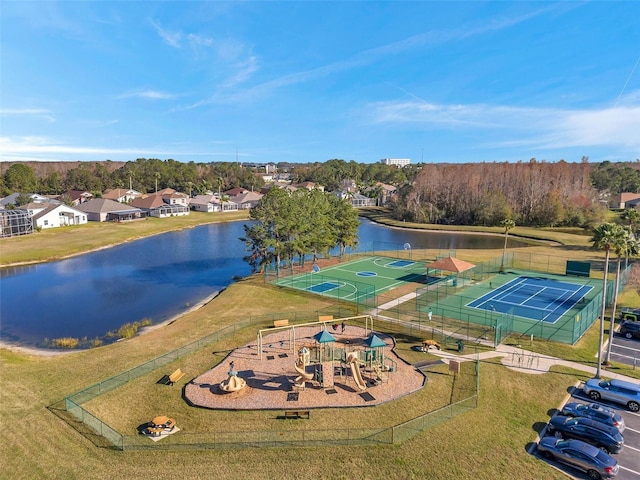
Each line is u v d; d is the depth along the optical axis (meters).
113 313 49.53
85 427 24.03
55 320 47.12
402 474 19.95
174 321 45.75
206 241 100.75
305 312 44.66
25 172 169.38
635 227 61.84
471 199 141.50
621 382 27.22
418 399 26.84
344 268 67.94
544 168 144.00
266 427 23.80
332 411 25.47
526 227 130.38
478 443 22.27
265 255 61.38
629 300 50.75
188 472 20.22
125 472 20.25
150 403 26.61
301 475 19.95
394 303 48.16
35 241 91.69
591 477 19.84
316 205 66.69
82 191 176.12
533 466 20.61
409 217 147.75
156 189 190.00
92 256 82.81
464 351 34.66
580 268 64.19
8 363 34.03
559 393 27.86
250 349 35.09
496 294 53.03
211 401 26.64
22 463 21.00
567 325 41.28
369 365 30.98
